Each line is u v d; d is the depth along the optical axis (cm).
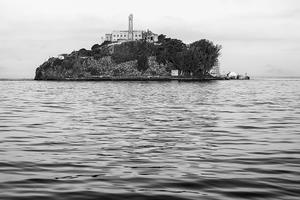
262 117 3772
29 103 5816
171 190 1257
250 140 2331
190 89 11844
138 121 3447
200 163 1670
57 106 5241
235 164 1648
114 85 15962
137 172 1502
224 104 5678
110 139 2367
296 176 1431
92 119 3600
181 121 3447
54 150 1972
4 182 1339
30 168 1552
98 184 1322
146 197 1181
